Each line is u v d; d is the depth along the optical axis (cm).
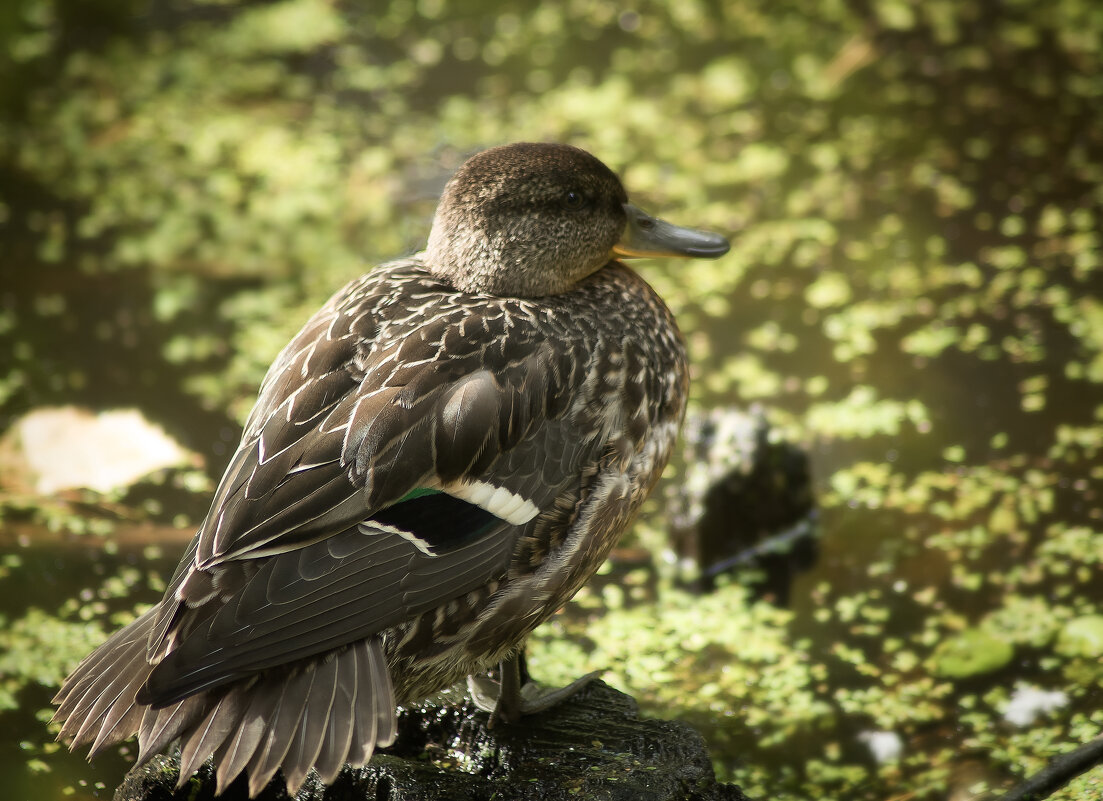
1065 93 1266
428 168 1203
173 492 862
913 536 817
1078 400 917
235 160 1234
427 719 618
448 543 517
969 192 1148
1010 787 627
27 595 764
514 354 550
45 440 898
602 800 549
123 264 1091
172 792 574
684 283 1070
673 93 1309
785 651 736
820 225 1120
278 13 1477
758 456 811
